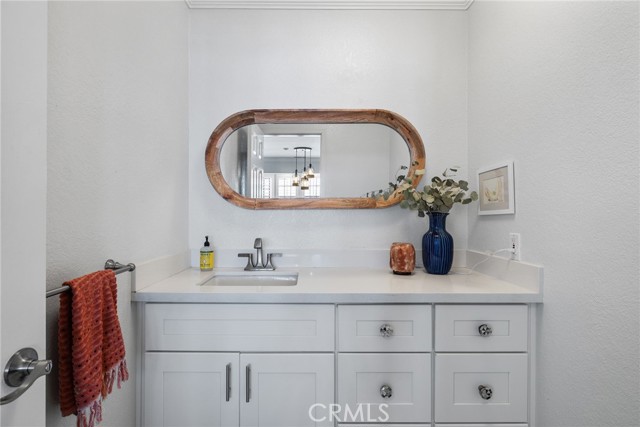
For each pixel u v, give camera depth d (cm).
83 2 84
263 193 163
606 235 81
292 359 110
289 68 164
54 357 74
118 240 102
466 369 110
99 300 76
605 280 82
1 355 44
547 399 103
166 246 138
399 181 162
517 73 121
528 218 114
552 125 101
